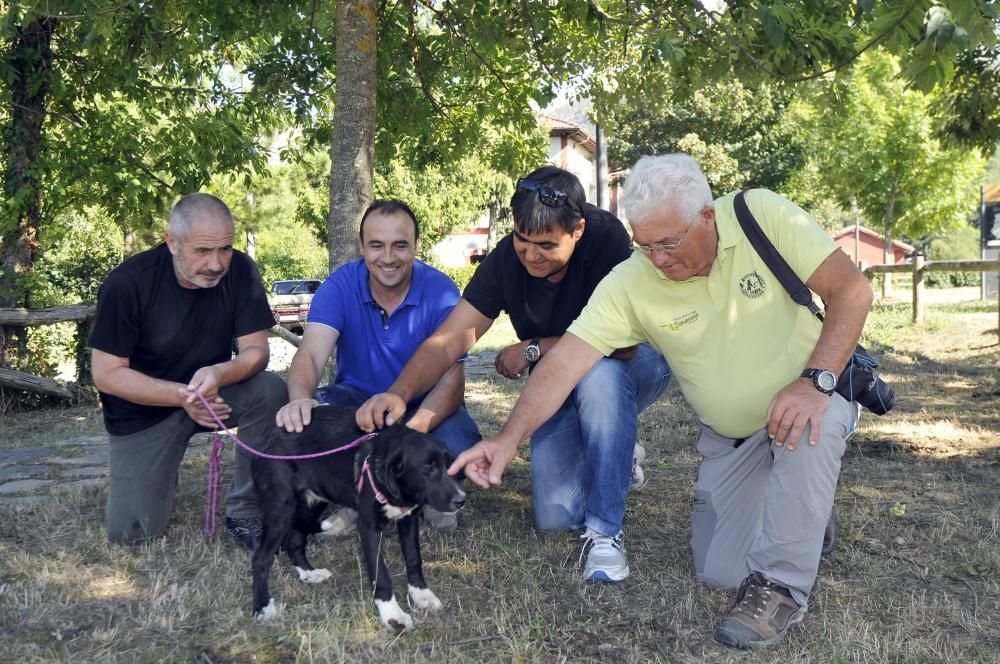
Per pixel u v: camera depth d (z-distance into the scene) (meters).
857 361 3.19
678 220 2.84
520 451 5.95
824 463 2.97
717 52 6.05
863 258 62.59
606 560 3.51
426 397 3.99
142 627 3.07
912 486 4.74
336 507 3.98
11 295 10.00
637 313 3.25
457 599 3.33
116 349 3.81
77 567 3.66
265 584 3.19
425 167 9.73
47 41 10.52
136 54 7.85
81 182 11.37
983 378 8.54
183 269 3.74
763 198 3.10
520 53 7.98
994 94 8.57
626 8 6.68
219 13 7.78
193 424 4.04
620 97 7.62
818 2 5.65
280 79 8.77
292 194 29.16
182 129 11.20
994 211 32.56
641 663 2.82
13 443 7.18
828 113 7.10
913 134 28.39
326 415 3.36
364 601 3.28
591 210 3.95
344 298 4.16
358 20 6.07
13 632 3.02
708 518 3.46
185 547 3.92
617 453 3.55
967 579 3.46
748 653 2.89
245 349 4.03
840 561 3.67
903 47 4.24
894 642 2.88
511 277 3.93
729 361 3.17
